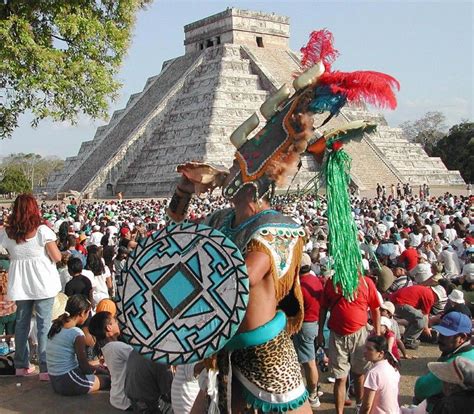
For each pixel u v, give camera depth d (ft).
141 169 261.03
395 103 11.18
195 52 300.81
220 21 286.66
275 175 11.98
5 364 30.30
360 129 12.41
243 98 254.06
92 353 33.01
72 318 27.58
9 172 320.70
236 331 11.37
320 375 35.47
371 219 85.51
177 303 10.97
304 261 34.94
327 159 12.62
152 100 284.82
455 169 318.86
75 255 43.62
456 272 56.24
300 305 12.41
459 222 72.74
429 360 38.52
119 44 54.90
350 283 12.92
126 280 11.47
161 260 11.31
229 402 11.66
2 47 47.75
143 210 125.59
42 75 49.37
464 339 23.11
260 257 11.43
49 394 27.35
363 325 27.45
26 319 28.48
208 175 12.84
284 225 11.91
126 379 25.13
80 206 148.25
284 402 11.79
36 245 27.09
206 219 13.52
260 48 288.10
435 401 23.75
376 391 24.25
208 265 10.99
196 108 254.27
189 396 21.89
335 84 11.51
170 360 10.80
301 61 12.64
